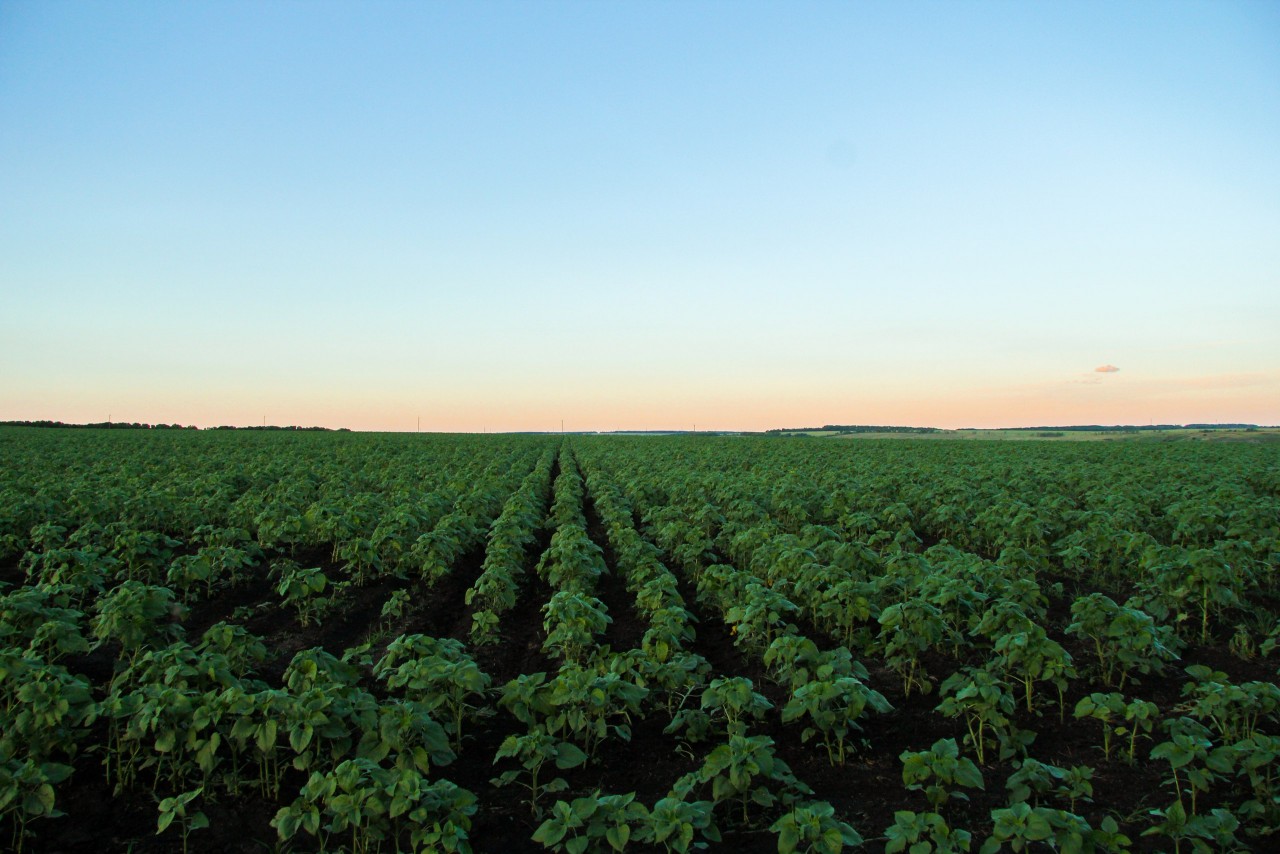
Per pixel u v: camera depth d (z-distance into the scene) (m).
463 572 16.91
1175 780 6.68
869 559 12.03
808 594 11.80
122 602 8.77
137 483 23.47
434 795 5.82
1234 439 76.75
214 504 20.53
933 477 28.48
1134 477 26.31
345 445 54.09
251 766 7.54
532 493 23.78
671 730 8.15
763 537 14.79
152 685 7.22
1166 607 11.20
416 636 8.39
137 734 6.71
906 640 9.16
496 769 7.92
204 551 14.44
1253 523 16.02
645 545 15.11
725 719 8.66
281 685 9.99
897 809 7.01
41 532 15.02
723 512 22.62
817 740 8.38
